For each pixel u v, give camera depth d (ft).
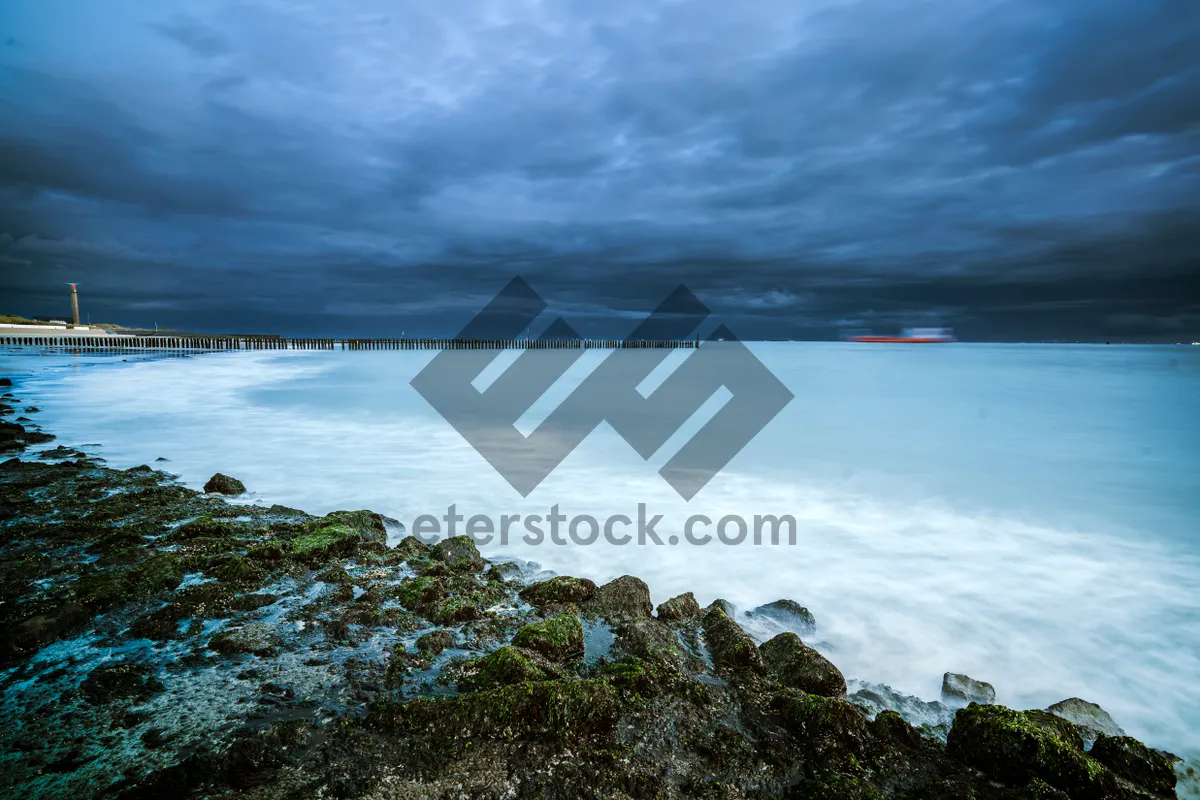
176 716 14.73
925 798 13.14
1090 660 20.13
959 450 51.65
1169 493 39.24
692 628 20.44
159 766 12.97
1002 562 27.99
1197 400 83.76
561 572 26.50
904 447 52.85
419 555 25.99
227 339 236.43
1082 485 41.11
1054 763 13.64
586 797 12.50
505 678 15.99
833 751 14.40
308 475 41.39
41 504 31.86
